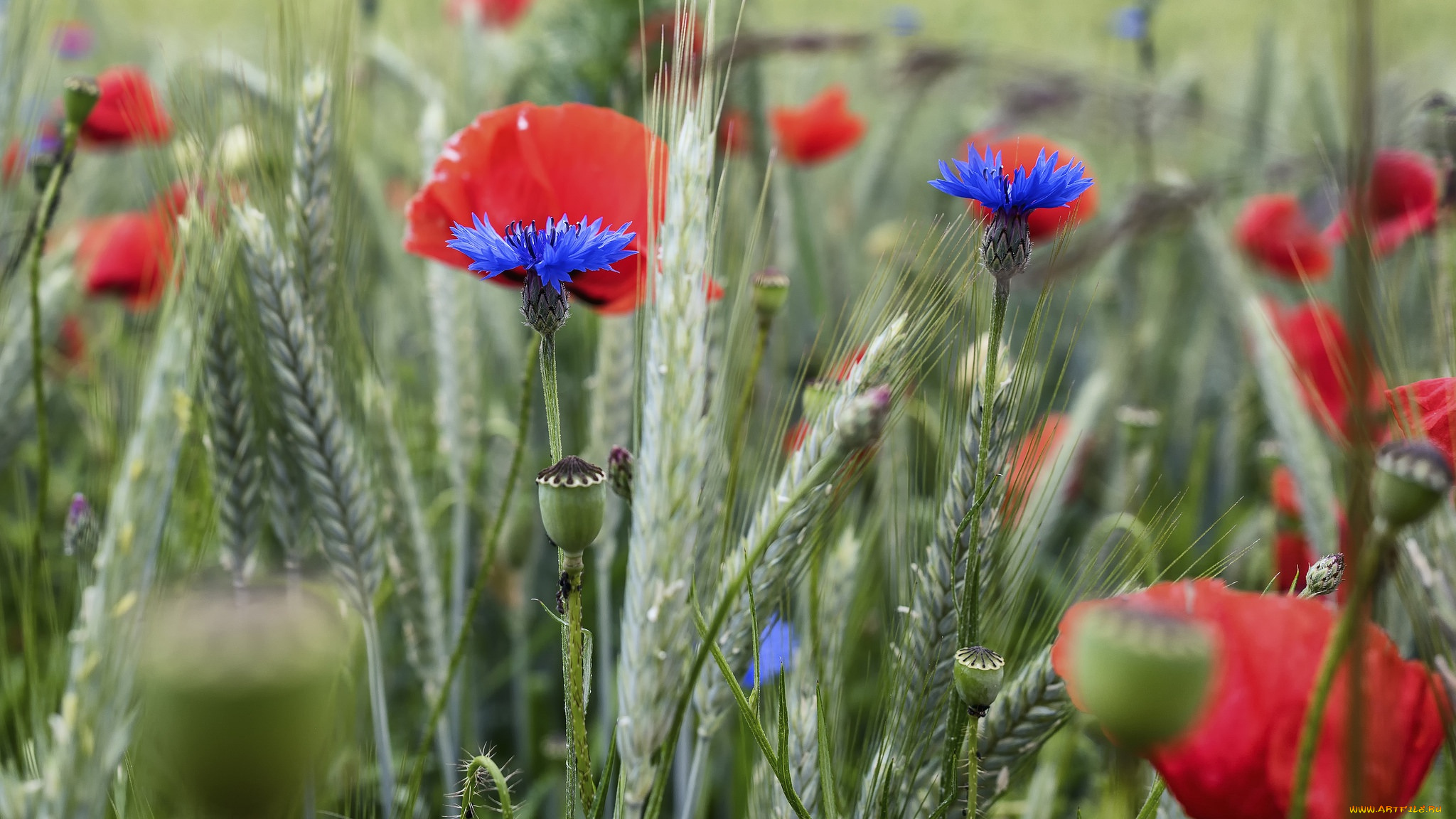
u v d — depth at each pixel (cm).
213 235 69
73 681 62
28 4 82
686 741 78
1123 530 82
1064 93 118
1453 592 65
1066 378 153
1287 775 61
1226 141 156
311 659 46
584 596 106
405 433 109
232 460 75
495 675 106
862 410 61
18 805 62
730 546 71
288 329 73
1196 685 56
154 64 162
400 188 152
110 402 77
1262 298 125
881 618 83
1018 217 64
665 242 65
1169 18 258
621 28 125
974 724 64
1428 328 77
